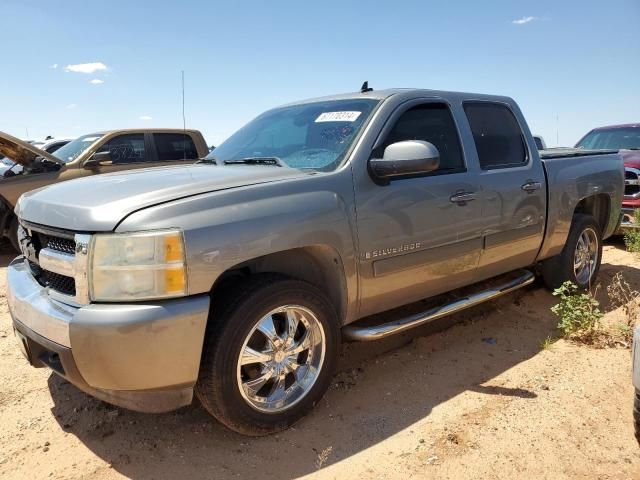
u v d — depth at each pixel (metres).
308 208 2.93
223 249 2.59
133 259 2.44
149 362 2.46
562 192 4.79
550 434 2.92
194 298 2.53
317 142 3.56
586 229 5.25
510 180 4.21
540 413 3.13
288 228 2.82
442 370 3.74
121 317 2.40
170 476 2.62
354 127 3.49
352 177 3.20
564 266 5.07
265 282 2.82
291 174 3.12
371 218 3.23
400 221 3.38
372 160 3.27
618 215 5.80
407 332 4.42
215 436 2.95
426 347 4.13
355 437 2.94
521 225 4.35
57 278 2.78
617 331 4.28
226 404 2.71
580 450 2.78
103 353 2.42
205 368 2.67
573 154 5.20
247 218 2.70
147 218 2.48
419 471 2.63
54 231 2.72
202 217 2.58
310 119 3.84
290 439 2.92
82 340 2.43
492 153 4.24
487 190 3.99
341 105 3.81
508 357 3.94
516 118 4.59
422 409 3.22
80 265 2.52
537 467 2.65
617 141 9.41
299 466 2.69
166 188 2.75
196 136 10.07
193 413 3.18
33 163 7.84
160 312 2.44
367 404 3.29
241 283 2.83
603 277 6.05
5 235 7.63
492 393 3.39
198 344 2.55
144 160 9.29
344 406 3.26
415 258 3.51
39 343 2.68
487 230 4.02
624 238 7.59
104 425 3.07
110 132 9.01
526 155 4.55
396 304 3.61
